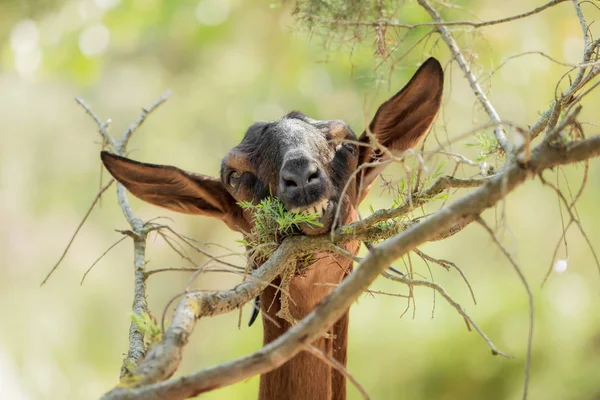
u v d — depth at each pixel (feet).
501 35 46.39
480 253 50.11
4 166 65.62
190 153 62.95
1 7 55.06
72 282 64.54
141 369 12.08
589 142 12.32
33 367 60.13
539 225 50.01
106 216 65.87
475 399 46.03
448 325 47.24
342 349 21.91
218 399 45.93
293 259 17.19
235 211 21.95
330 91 53.01
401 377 46.37
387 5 21.54
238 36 57.00
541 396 45.14
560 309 47.37
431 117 20.39
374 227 17.25
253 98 56.85
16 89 66.95
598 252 48.80
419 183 18.15
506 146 17.01
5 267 64.28
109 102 66.08
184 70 63.98
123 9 53.72
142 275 19.11
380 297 48.32
